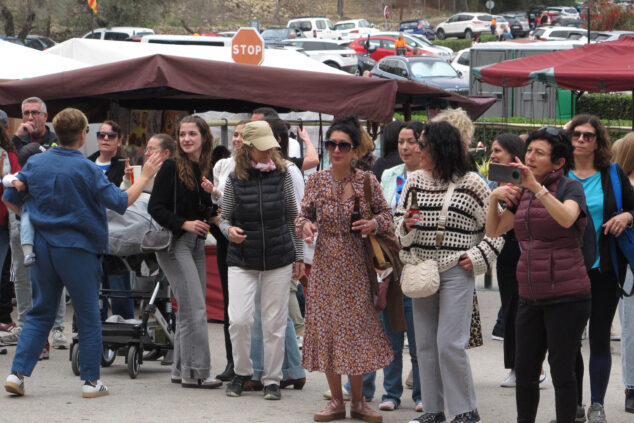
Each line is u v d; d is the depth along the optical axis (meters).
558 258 7.28
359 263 8.38
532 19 83.62
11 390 9.20
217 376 10.17
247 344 9.40
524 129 34.03
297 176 9.48
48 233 9.05
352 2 107.56
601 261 8.27
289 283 9.34
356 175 8.44
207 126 9.64
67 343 12.09
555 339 7.32
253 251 9.11
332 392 8.66
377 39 64.12
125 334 10.36
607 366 8.47
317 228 8.47
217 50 22.70
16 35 65.06
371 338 8.36
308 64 22.38
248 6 99.88
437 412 8.20
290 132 15.45
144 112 18.34
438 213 7.92
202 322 9.80
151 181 11.07
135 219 10.34
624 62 18.17
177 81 12.59
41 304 9.29
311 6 104.19
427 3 105.81
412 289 7.79
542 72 18.33
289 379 9.99
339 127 8.34
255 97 12.84
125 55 21.31
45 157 9.12
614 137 33.94
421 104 17.42
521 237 7.48
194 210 9.56
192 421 8.50
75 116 9.18
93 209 9.16
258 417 8.69
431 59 46.78
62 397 9.36
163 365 11.20
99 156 12.24
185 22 87.94
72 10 66.75
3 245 11.55
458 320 7.89
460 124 9.17
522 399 7.63
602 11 64.00
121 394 9.53
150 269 10.71
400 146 9.30
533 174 7.42
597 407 8.49
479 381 10.50
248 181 9.12
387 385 9.20
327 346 8.33
